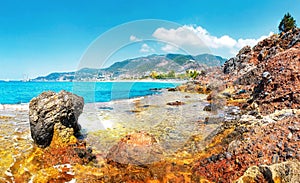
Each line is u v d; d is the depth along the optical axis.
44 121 5.73
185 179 4.01
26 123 8.45
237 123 6.09
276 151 3.84
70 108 6.13
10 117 9.61
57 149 5.52
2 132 7.10
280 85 7.55
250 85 12.44
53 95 6.25
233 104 9.37
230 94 11.24
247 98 9.93
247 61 18.47
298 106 6.09
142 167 4.55
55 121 5.82
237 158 4.07
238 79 13.99
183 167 4.46
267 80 8.46
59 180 4.26
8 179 4.23
